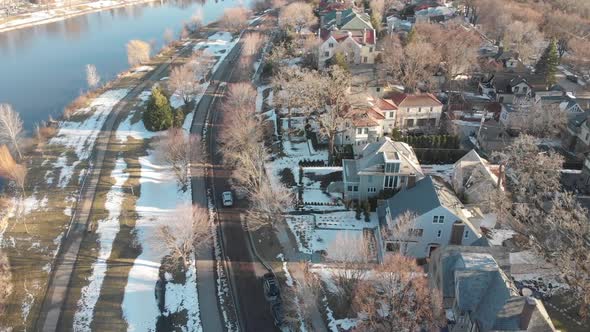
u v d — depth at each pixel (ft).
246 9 653.71
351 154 258.57
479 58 386.52
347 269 171.22
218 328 168.96
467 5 562.25
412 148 256.93
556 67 369.71
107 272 197.26
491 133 277.03
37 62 461.78
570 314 161.27
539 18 491.72
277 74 346.95
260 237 211.41
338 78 268.00
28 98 376.27
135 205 241.76
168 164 274.77
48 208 240.73
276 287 178.09
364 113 265.13
